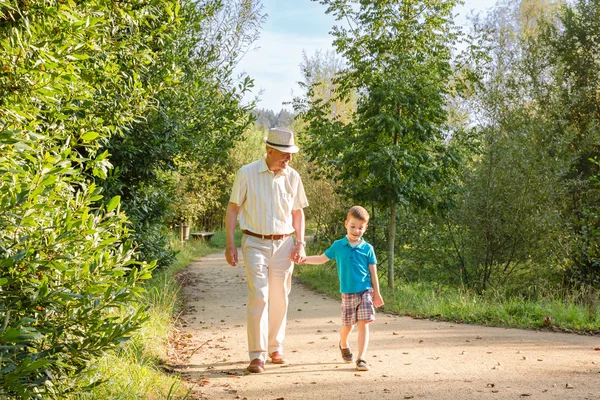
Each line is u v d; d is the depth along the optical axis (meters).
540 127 15.12
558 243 13.17
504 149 13.44
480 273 13.70
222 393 4.43
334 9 12.52
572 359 5.57
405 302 10.10
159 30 6.13
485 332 7.38
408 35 12.11
